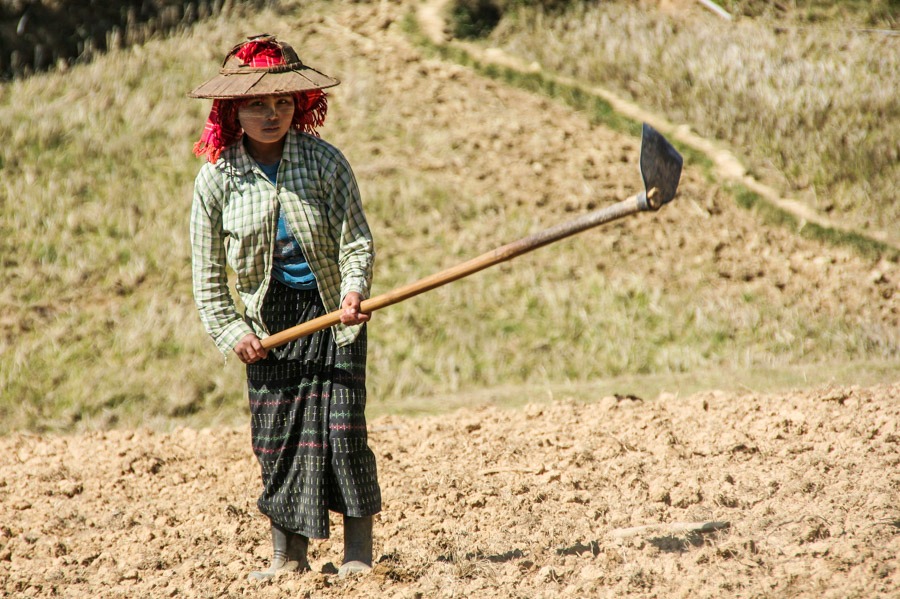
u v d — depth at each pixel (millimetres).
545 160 44500
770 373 31281
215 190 15195
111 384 33375
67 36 50594
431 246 39531
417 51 52156
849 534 14938
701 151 46250
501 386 34031
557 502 18969
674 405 26047
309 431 15211
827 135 46875
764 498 17375
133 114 45188
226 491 22438
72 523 21047
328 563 16875
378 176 42500
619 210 13883
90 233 39250
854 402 23516
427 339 35750
